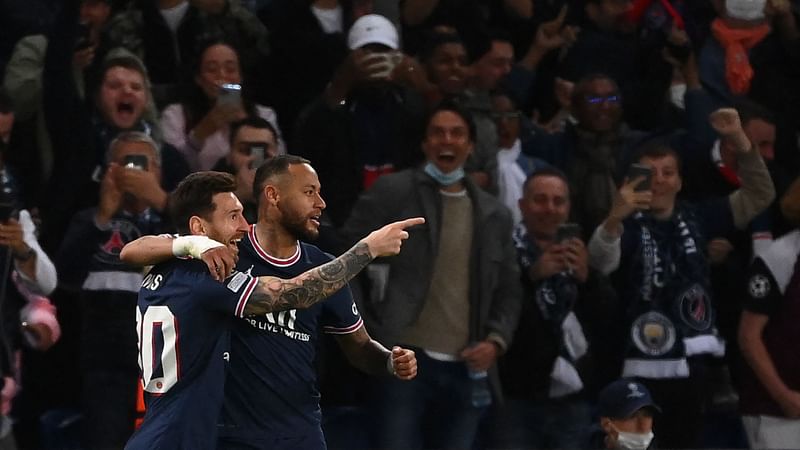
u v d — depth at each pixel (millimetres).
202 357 19031
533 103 35281
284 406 19938
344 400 28172
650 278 29172
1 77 29672
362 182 28672
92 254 26484
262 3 33062
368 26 30141
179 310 18953
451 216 27438
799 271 29922
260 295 18922
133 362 26422
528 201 29062
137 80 28734
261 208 20234
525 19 36188
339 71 28625
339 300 20609
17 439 27281
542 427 28266
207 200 19328
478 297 27422
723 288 31469
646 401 25641
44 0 31062
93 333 26406
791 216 30656
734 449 30766
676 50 34812
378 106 28969
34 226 27188
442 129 27281
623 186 28781
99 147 28531
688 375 29172
